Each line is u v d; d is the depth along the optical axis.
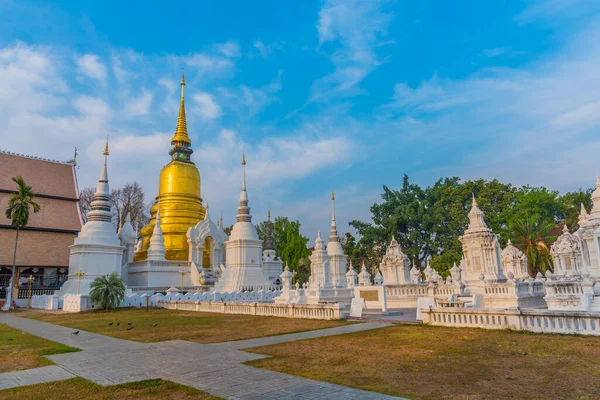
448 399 7.69
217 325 20.56
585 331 13.85
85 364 11.45
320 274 38.00
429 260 60.19
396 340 14.29
